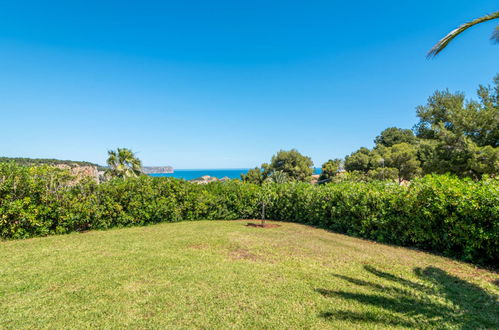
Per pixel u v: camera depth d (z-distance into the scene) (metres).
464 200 5.82
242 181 13.84
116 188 9.70
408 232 7.05
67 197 8.52
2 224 7.31
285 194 11.98
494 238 5.35
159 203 10.60
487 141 20.03
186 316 3.25
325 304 3.62
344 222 8.93
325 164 55.91
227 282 4.30
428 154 28.36
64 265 5.04
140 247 6.49
